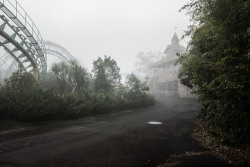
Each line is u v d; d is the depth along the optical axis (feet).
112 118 38.68
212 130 22.50
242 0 14.79
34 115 28.43
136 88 65.16
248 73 13.84
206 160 16.44
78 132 25.07
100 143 20.31
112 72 62.23
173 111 53.21
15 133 22.97
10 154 15.92
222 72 17.08
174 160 16.37
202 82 21.45
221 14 16.94
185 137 24.35
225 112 17.94
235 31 15.81
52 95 35.47
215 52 17.69
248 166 15.28
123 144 20.34
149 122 34.94
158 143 21.27
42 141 20.15
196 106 68.18
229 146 19.72
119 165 14.82
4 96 30.53
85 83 54.29
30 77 43.55
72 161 15.12
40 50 63.10
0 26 47.21
